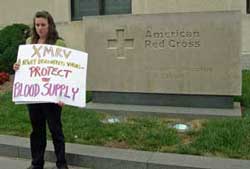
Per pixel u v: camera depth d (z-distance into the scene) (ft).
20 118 22.57
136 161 16.63
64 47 15.57
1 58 36.24
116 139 19.08
